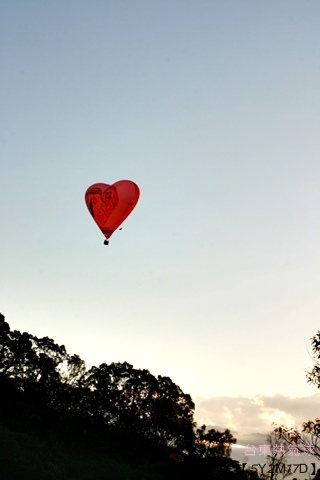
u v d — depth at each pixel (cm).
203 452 9469
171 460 8531
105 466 7050
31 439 6556
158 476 7425
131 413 10038
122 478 6831
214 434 9631
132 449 8769
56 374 10144
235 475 7562
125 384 10331
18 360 9988
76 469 6762
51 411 9144
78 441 8300
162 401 10200
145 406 10119
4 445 5869
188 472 7856
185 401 10431
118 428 9750
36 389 9700
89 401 10056
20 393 9488
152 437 9819
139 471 7138
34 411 8712
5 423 7875
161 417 9988
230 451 9406
